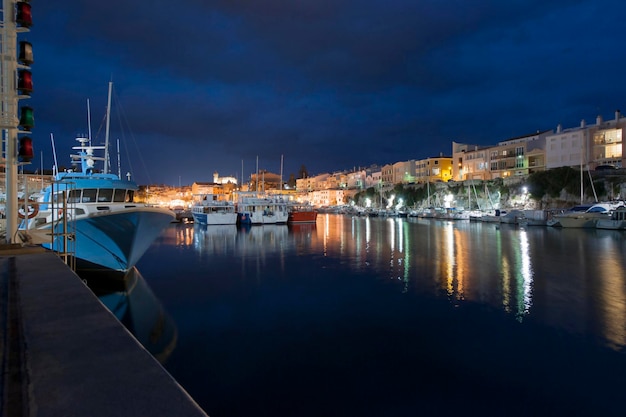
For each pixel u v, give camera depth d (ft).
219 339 50.39
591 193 214.90
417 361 43.29
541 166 268.21
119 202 77.15
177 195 600.80
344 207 452.35
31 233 39.32
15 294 14.60
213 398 36.24
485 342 48.37
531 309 61.21
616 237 154.20
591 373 40.11
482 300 66.85
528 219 212.23
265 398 36.11
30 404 6.84
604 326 53.26
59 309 12.70
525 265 98.17
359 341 49.21
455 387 37.76
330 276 89.97
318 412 33.91
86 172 85.76
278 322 56.80
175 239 173.58
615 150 221.66
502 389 37.27
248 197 273.95
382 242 154.30
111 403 6.91
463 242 147.54
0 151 32.17
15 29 30.60
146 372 8.27
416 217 319.06
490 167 311.06
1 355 9.02
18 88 30.99
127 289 74.69
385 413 33.63
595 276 83.92
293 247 143.84
